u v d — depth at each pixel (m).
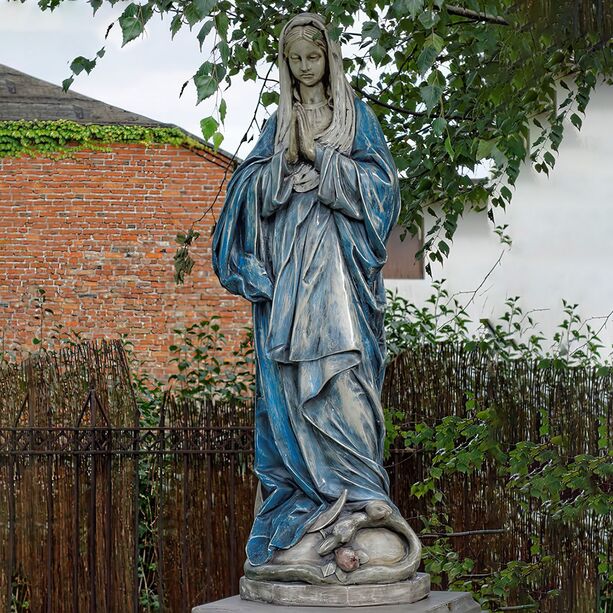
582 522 9.63
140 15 7.37
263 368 6.48
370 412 6.33
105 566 10.45
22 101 20.30
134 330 19.91
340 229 6.37
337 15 8.60
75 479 10.36
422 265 16.88
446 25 9.02
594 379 9.55
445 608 6.13
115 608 10.41
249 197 6.52
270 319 6.34
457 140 9.73
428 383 10.07
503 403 9.71
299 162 6.48
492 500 9.97
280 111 6.60
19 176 20.16
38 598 10.45
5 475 10.46
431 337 10.69
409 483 10.11
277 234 6.46
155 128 20.08
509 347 10.93
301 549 6.10
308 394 6.21
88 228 20.11
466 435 9.62
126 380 10.64
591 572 9.65
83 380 10.57
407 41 9.97
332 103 6.57
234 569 10.38
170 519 10.54
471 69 9.42
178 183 20.19
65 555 10.43
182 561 10.46
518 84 8.09
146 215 20.14
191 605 10.44
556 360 9.69
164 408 10.55
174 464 10.53
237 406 10.55
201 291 20.00
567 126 12.84
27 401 10.55
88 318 19.94
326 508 6.20
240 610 5.98
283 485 6.45
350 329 6.24
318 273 6.30
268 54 10.12
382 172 6.47
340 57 6.57
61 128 20.08
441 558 9.73
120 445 10.46
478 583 9.91
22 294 20.00
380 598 6.01
